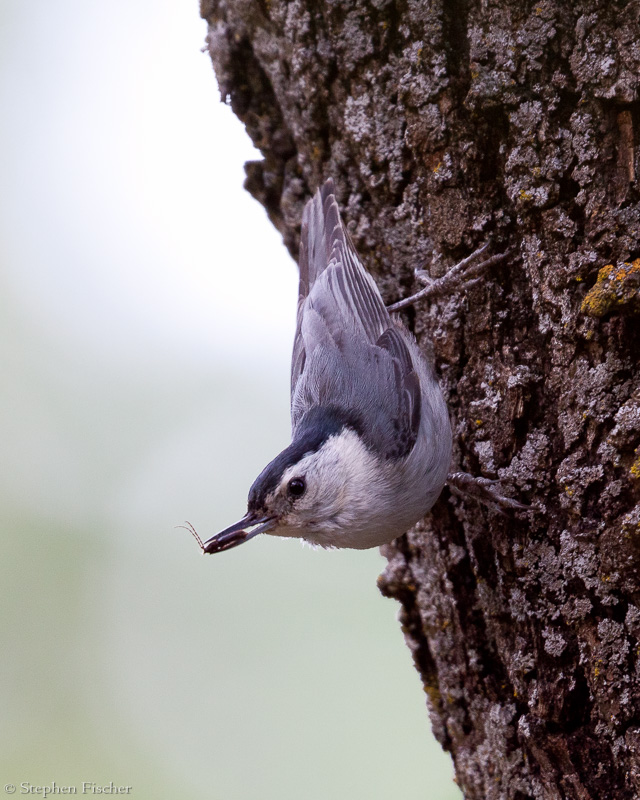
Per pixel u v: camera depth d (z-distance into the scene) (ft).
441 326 12.08
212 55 12.22
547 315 12.00
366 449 12.05
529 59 11.98
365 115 12.09
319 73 12.12
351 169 12.15
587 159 11.96
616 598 11.94
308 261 12.18
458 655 12.08
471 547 12.05
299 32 12.11
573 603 11.97
